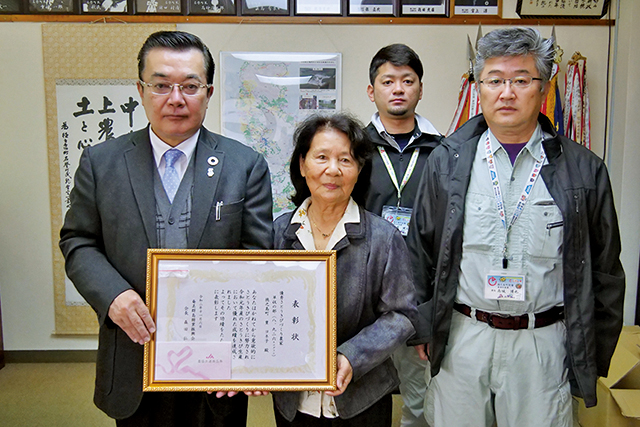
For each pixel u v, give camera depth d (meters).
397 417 2.52
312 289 1.18
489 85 1.41
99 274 1.22
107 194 1.29
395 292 1.28
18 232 3.08
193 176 1.34
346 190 1.25
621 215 2.96
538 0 2.84
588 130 2.80
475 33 2.91
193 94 1.28
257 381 1.17
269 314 1.18
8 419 2.49
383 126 2.13
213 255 1.18
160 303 1.17
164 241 1.29
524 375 1.43
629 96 2.91
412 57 2.03
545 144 1.44
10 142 3.02
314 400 1.29
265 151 2.97
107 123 2.97
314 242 1.33
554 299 1.43
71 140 2.98
